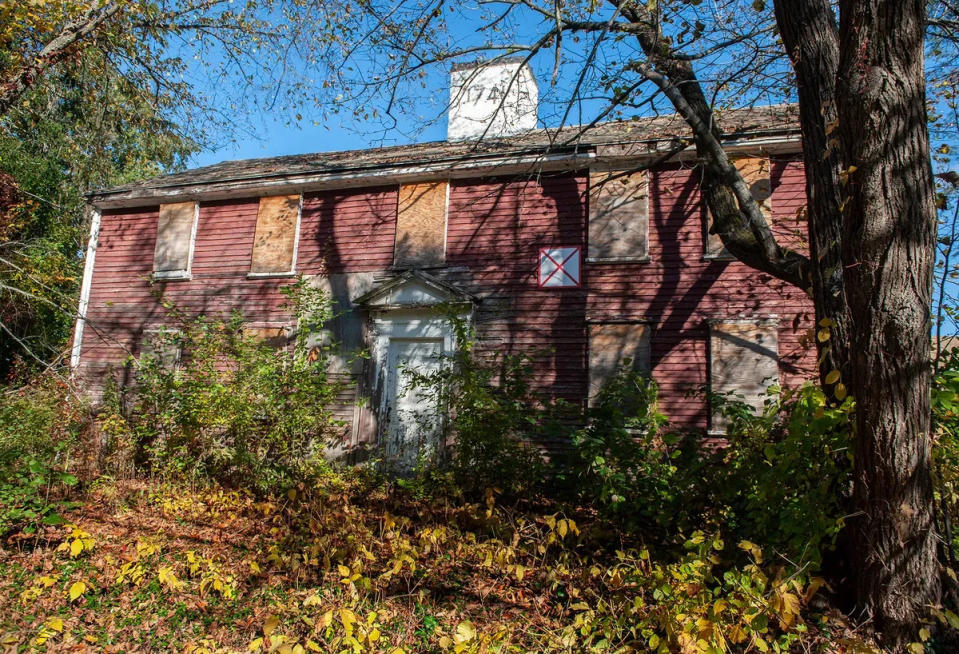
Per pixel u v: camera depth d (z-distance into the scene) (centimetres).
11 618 478
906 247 427
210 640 455
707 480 612
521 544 646
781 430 587
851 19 445
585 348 1037
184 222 1305
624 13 838
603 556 611
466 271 1120
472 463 804
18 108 1334
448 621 502
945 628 442
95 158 1507
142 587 559
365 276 1172
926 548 436
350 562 597
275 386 913
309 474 877
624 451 645
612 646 454
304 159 1457
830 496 468
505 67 1359
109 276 1343
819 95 570
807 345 457
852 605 476
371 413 1110
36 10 976
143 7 1115
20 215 1614
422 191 1173
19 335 1485
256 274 1230
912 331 423
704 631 380
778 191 1005
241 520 770
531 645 463
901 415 428
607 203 1074
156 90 1278
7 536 644
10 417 884
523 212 1115
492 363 993
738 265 1005
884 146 430
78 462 923
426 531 633
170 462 933
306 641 438
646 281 1035
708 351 986
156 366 1063
